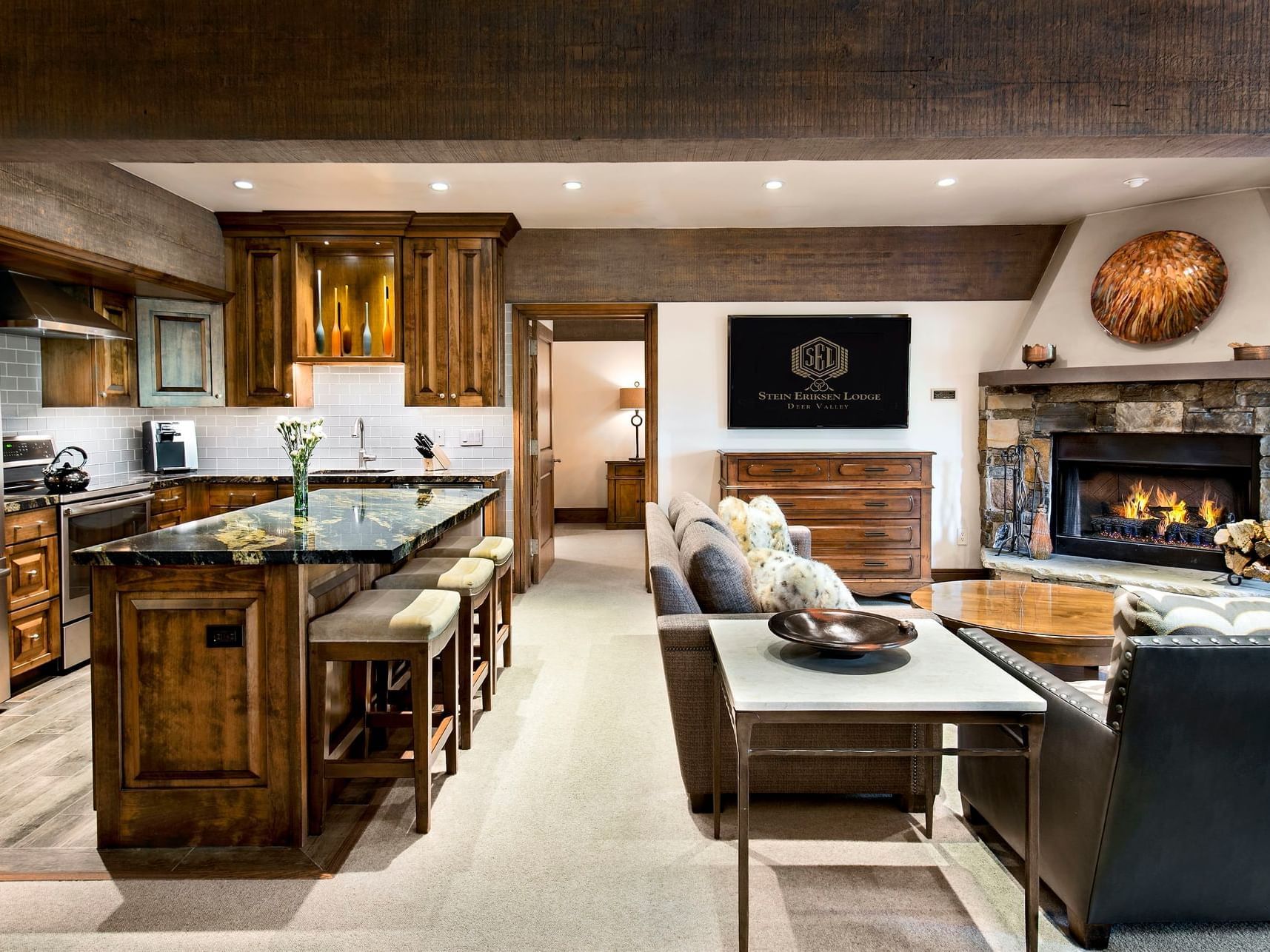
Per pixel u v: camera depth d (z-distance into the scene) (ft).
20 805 7.92
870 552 16.30
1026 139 7.46
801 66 7.40
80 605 12.19
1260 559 13.12
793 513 16.29
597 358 29.55
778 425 17.42
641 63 7.41
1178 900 5.60
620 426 29.63
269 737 7.09
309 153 7.88
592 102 7.43
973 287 17.26
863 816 7.75
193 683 7.06
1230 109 7.37
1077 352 15.92
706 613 8.12
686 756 7.75
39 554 11.36
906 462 16.22
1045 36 7.37
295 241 16.14
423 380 16.39
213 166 12.96
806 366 17.33
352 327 17.30
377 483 16.01
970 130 7.39
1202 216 14.69
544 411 20.13
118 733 7.06
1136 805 5.33
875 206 15.49
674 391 17.56
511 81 7.44
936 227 17.17
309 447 9.22
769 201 15.11
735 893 6.46
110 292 14.38
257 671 7.07
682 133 7.44
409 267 16.22
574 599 16.97
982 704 5.26
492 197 14.82
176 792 7.11
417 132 7.46
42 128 7.50
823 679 5.70
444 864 6.88
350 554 6.79
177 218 14.58
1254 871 5.56
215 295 15.51
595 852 7.07
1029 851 5.41
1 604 10.59
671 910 6.22
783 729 7.69
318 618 7.29
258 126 7.48
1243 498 14.51
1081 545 16.25
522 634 14.17
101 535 12.68
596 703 10.71
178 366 15.61
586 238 17.24
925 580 16.28
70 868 6.81
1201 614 5.63
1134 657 5.13
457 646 8.45
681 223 16.80
